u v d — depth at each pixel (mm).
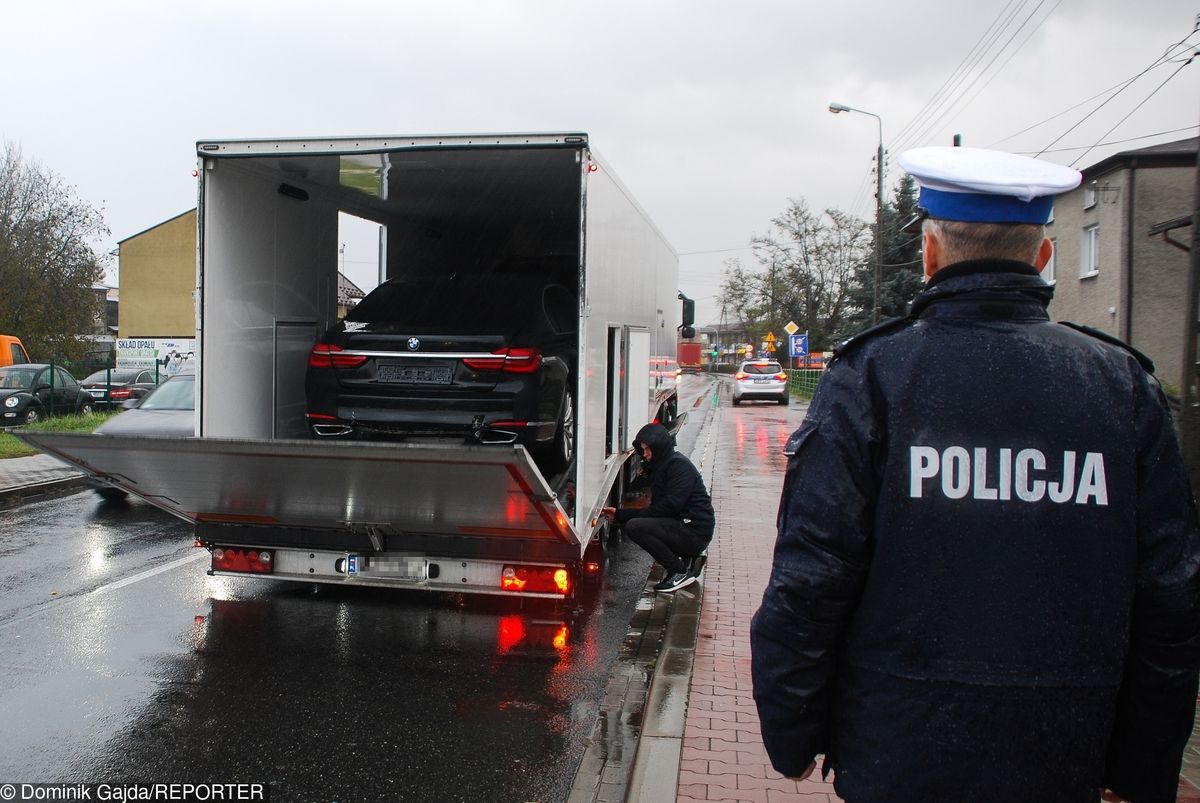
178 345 37094
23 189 36344
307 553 6105
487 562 5883
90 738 4422
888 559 1677
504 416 6309
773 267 64125
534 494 4969
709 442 18719
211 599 6938
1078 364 1686
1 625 6219
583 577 6461
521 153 5910
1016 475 1629
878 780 1684
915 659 1655
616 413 7352
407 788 3975
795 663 1729
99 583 7344
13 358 25172
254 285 6477
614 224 7094
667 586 7113
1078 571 1616
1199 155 4848
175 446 4895
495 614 6668
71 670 5355
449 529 5789
